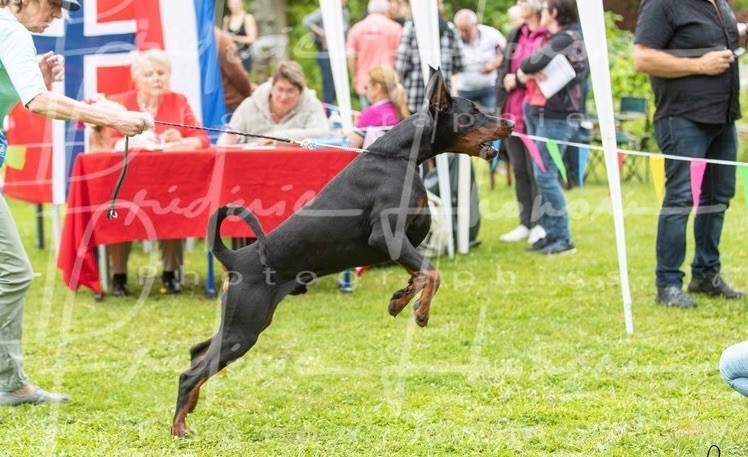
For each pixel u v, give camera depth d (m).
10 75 4.58
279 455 4.43
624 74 13.65
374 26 11.27
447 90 4.61
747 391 4.11
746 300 7.11
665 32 6.59
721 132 6.95
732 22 6.72
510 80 9.33
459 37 9.83
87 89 8.45
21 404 5.16
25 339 6.58
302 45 17.91
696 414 4.81
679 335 6.30
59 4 4.75
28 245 10.36
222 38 9.43
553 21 8.66
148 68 7.99
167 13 8.40
